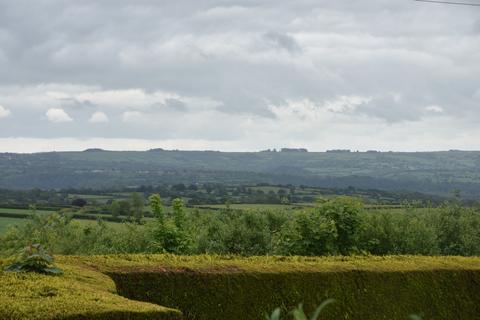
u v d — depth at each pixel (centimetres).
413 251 1980
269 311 1177
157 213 1719
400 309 1315
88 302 705
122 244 1947
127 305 708
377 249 1944
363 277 1287
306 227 1689
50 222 2091
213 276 1142
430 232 2028
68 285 806
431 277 1365
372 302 1286
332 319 1235
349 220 1709
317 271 1240
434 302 1355
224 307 1142
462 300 1391
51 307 677
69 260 1112
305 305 1215
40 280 829
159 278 1102
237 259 1314
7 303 687
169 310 704
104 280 932
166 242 1695
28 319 639
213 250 1983
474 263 1472
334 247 1688
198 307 1123
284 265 1255
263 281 1183
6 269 892
